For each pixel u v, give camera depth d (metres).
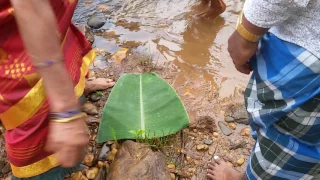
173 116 2.21
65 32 1.74
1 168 2.14
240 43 1.49
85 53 2.09
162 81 2.32
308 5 1.29
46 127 1.69
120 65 2.70
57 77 1.20
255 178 1.79
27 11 1.15
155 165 1.97
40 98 1.62
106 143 2.20
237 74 2.64
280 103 1.52
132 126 2.18
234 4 3.13
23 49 1.56
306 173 1.69
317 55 1.34
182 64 2.71
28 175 1.82
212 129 2.30
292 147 1.60
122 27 2.98
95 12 3.08
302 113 1.47
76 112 1.23
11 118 1.66
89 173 2.09
